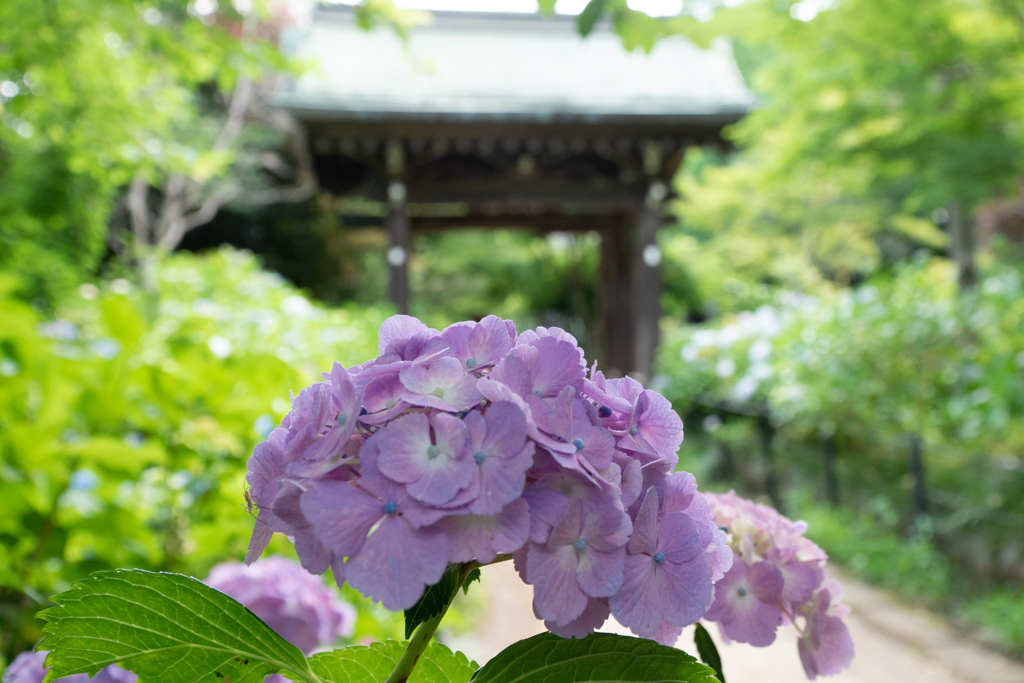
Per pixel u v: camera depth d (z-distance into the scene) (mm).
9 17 3463
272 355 2086
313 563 511
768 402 6953
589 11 1667
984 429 4910
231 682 663
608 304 11961
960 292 7332
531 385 568
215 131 13484
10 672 914
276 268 18109
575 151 8797
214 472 2070
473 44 11211
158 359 2121
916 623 4023
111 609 604
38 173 5797
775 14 6215
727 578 728
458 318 22000
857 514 5543
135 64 4238
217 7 4008
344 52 10391
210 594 604
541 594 504
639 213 9203
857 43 7289
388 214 8688
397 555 490
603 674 598
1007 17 6527
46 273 5898
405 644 754
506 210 11203
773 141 9234
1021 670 3441
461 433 514
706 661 763
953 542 4629
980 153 7359
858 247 16844
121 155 4758
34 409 1905
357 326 7004
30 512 1688
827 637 771
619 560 518
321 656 749
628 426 613
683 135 8602
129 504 2137
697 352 8492
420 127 8148
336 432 535
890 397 5727
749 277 18141
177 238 14102
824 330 6500
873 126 8031
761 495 6902
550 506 518
